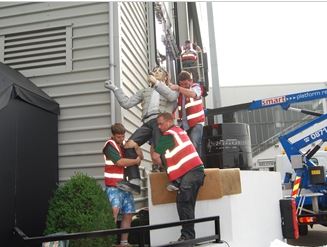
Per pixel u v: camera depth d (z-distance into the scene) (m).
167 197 4.68
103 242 4.56
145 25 8.52
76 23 6.39
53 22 6.47
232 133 6.47
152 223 4.68
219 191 4.61
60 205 4.65
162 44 10.45
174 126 4.58
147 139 5.32
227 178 4.73
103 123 6.05
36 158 5.44
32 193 5.29
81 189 4.67
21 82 5.48
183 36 13.84
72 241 4.43
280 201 5.95
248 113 26.86
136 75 7.31
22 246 4.24
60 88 6.26
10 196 4.87
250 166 6.57
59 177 6.01
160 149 4.45
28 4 6.58
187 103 5.43
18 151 5.08
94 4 6.37
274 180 5.97
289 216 5.84
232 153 6.39
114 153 4.94
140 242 3.59
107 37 6.26
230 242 4.56
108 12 6.29
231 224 4.62
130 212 5.09
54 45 6.42
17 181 5.01
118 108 6.01
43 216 5.48
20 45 6.55
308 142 8.18
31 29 6.52
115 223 4.84
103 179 5.88
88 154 6.00
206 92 10.38
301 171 7.68
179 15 14.02
